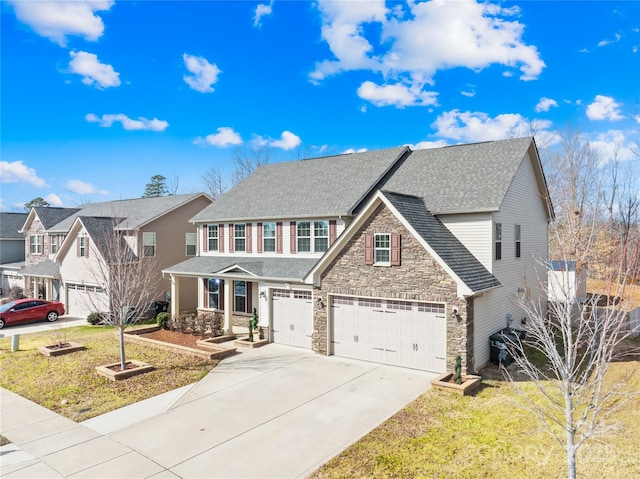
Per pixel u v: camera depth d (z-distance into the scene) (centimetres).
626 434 1045
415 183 2030
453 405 1245
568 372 760
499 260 1752
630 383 1409
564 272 1248
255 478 885
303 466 930
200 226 2680
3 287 4028
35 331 2478
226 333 2183
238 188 2794
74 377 1587
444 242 1627
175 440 1065
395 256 1602
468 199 1736
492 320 1691
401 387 1407
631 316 2000
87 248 2889
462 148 2198
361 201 2041
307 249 2169
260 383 1485
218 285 2512
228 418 1194
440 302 1498
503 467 906
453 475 880
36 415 1239
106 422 1182
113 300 1827
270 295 2081
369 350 1712
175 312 2484
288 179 2623
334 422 1153
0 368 1717
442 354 1523
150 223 2969
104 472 917
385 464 927
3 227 4094
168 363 1756
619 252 1001
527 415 1161
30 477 901
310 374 1569
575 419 1125
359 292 1706
